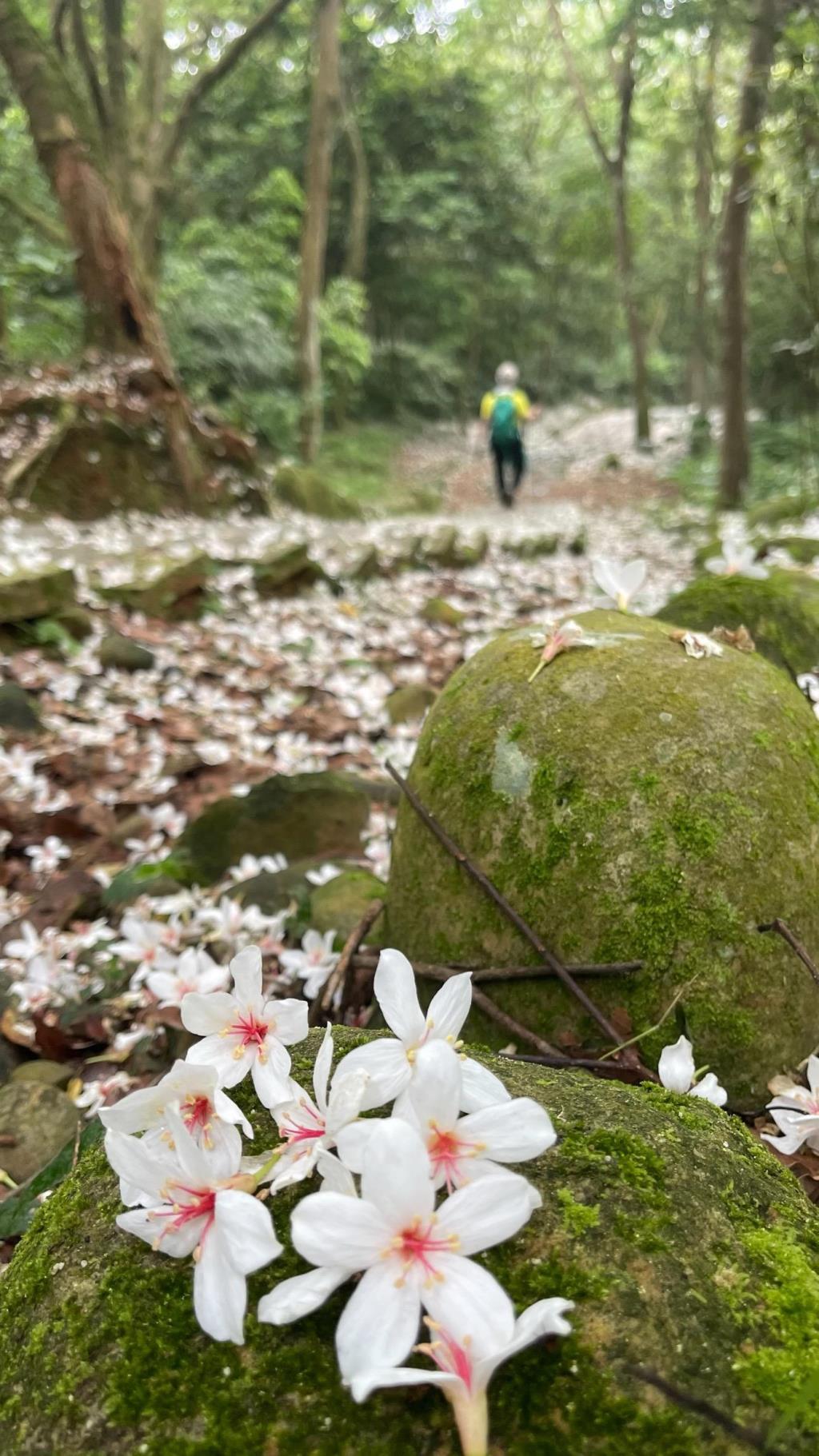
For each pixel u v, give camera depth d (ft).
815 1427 2.19
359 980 6.32
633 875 4.62
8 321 32.60
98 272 25.84
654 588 21.34
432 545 25.79
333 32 40.86
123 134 31.42
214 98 60.03
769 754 4.87
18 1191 4.97
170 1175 2.45
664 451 58.54
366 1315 2.04
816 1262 2.72
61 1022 7.32
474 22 68.03
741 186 30.91
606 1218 2.71
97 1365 2.54
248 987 3.01
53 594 15.98
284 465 32.71
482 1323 2.02
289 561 20.90
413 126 67.97
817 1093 4.14
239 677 15.79
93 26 47.98
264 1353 2.46
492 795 5.05
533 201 76.69
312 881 8.34
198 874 9.17
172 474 25.70
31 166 38.11
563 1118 3.12
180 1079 2.62
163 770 11.95
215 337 41.70
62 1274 2.84
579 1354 2.36
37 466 22.90
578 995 4.55
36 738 12.62
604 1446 2.20
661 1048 4.52
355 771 12.01
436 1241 2.13
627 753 4.81
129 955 7.45
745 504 36.14
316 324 43.98
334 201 66.69
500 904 4.83
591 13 64.13
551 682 5.21
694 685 5.07
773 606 8.29
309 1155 2.47
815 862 4.81
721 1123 3.32
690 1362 2.35
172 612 18.22
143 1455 2.33
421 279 71.82
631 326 58.54
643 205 71.87
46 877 9.70
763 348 45.39
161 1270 2.72
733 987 4.54
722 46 41.22
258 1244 2.19
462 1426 1.96
